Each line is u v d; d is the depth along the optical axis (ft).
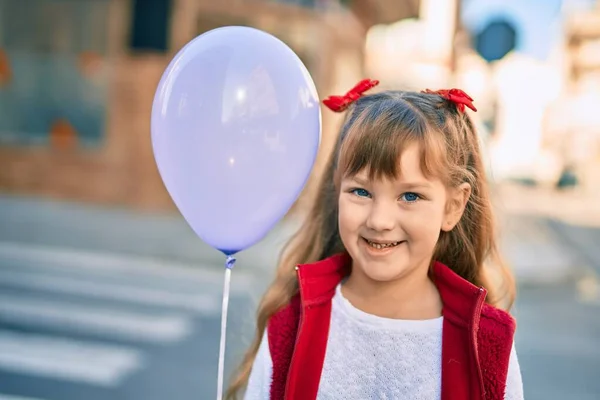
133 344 15.44
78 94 33.68
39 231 27.14
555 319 21.58
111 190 33.81
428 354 4.33
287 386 4.37
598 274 31.94
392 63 67.62
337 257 4.70
